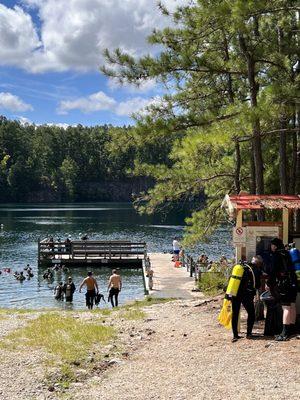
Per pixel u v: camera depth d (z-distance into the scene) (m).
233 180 20.00
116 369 8.77
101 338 10.98
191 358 8.98
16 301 26.14
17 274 33.78
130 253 40.00
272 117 12.70
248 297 9.98
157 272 31.47
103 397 7.25
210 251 47.12
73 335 11.21
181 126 14.66
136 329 12.01
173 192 18.53
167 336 11.02
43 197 172.50
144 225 79.31
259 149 15.98
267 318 10.14
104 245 40.19
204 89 17.91
